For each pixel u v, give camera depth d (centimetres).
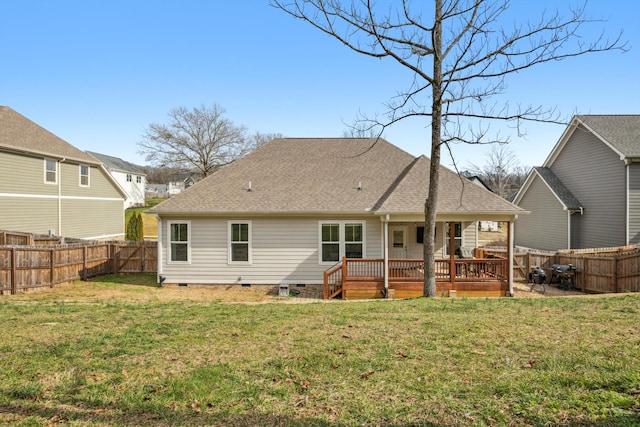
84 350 548
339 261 1505
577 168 2202
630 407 355
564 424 334
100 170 2741
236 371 468
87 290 1381
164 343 578
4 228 1970
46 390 420
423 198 1380
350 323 684
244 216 1506
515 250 1989
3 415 366
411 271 1391
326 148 1823
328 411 372
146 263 1762
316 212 1465
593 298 936
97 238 2700
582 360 470
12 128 2172
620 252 1723
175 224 1520
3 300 1149
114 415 367
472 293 1330
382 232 1488
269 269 1512
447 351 523
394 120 1072
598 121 2112
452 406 374
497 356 499
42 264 1385
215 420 357
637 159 1811
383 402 386
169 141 4425
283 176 1659
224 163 4716
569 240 2172
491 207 1330
